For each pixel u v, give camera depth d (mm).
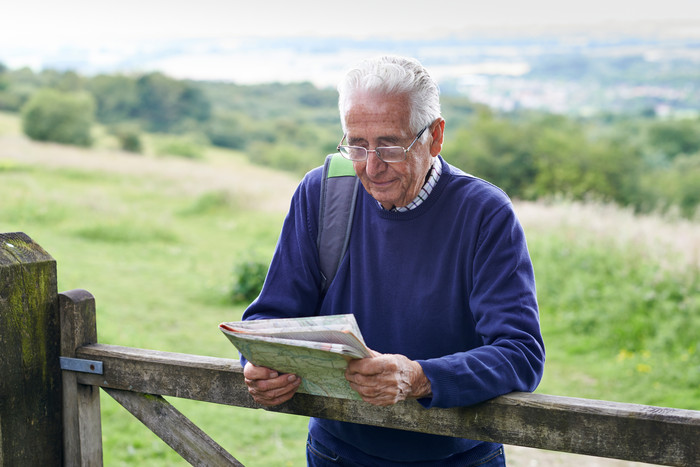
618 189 41375
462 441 1701
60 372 1864
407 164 1565
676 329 6715
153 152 57344
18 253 1771
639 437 1298
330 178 1782
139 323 7164
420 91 1548
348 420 1566
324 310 1782
